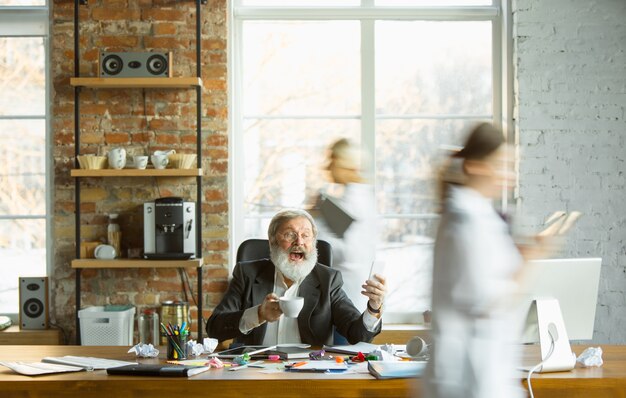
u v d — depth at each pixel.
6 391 2.82
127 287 5.20
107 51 5.09
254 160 5.42
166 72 5.02
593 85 5.24
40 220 5.41
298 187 5.42
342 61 5.43
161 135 5.20
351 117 5.43
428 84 5.43
